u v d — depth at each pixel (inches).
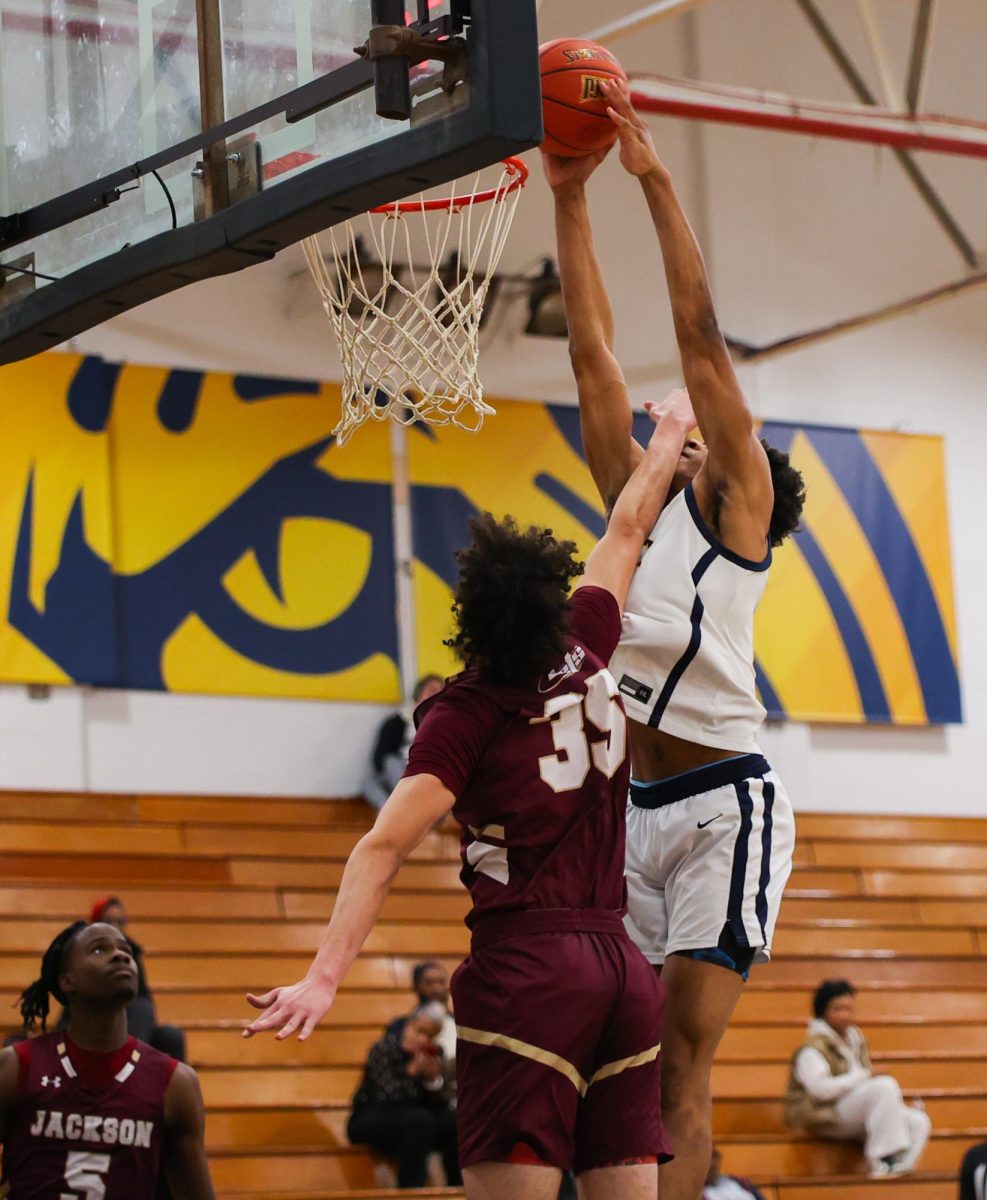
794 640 496.7
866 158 529.3
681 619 134.4
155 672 428.5
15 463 420.8
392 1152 317.4
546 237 471.8
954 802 510.0
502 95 127.0
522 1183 104.3
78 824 407.2
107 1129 157.0
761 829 134.3
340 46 137.6
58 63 159.3
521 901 108.1
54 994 162.7
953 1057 406.6
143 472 435.2
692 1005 130.6
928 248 534.3
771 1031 394.0
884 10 519.5
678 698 134.6
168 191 148.0
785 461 146.4
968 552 527.5
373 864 104.8
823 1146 350.6
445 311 178.9
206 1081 342.0
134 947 270.5
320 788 440.8
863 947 443.5
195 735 430.3
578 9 484.4
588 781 110.5
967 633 522.6
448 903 409.4
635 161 136.4
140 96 152.3
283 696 439.8
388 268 178.9
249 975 375.9
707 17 503.5
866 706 500.1
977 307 541.0
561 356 482.6
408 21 134.3
